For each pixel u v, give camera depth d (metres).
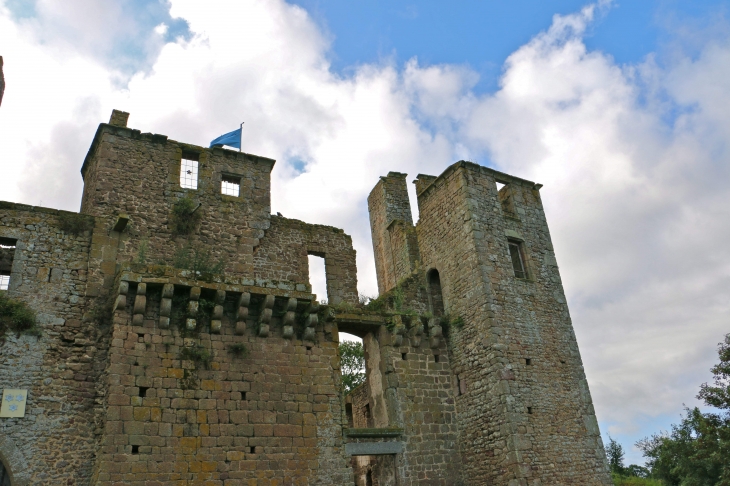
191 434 15.43
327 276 22.11
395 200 28.72
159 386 15.54
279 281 18.14
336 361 18.56
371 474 25.22
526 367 20.19
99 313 16.42
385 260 27.70
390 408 19.92
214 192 20.59
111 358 15.27
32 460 14.20
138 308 15.89
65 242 17.02
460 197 22.67
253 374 16.95
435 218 23.89
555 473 18.72
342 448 17.42
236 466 15.65
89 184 19.86
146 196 19.25
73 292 16.47
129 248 18.11
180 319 16.58
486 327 20.30
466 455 20.00
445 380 21.22
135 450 14.62
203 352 16.36
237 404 16.36
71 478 14.38
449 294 22.36
